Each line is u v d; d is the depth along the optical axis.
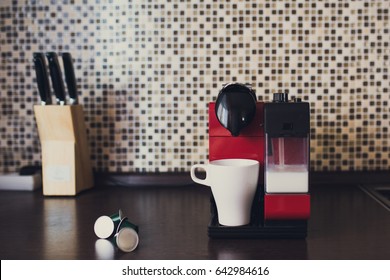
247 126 1.04
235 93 0.99
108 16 1.47
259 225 1.00
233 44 1.46
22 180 1.43
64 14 1.48
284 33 1.45
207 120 1.47
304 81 1.46
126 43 1.47
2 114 1.50
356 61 1.45
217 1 1.45
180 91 1.47
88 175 1.44
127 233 0.93
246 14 1.45
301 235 0.98
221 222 1.01
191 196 1.36
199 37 1.46
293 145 0.97
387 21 1.44
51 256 0.91
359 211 1.20
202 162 1.48
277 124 0.96
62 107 1.33
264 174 1.01
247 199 1.00
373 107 1.46
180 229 1.06
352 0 1.44
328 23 1.45
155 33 1.46
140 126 1.48
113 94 1.48
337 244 0.96
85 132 1.43
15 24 1.49
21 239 1.00
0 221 1.13
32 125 1.50
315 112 1.46
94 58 1.48
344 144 1.47
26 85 1.50
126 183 1.48
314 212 1.19
